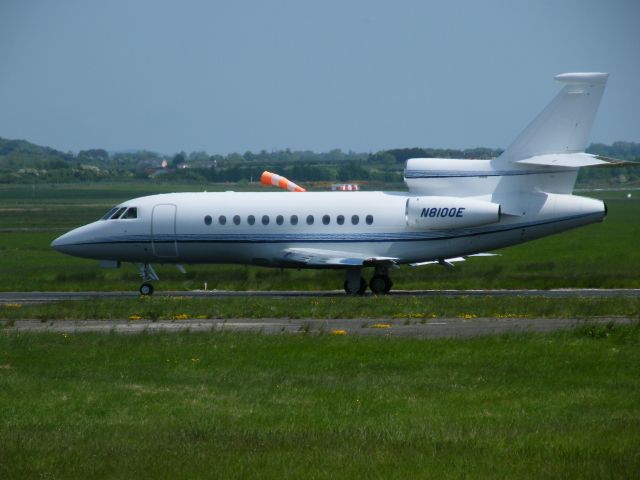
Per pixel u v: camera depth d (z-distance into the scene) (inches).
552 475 1894.7
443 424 2327.8
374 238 5551.2
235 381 2861.7
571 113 5364.2
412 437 2196.1
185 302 4849.9
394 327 3976.4
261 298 5098.4
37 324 4266.7
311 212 5625.0
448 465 1974.7
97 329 4069.9
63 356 3321.9
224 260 5807.1
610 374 2906.0
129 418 2420.0
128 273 7062.0
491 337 3553.2
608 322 3991.1
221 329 3949.3
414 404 2546.8
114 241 5841.5
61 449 2128.4
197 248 5772.6
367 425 2330.2
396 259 5511.8
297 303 4751.5
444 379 2866.6
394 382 2827.3
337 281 6215.6
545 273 6663.4
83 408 2532.0
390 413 2454.5
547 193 5447.8
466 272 6732.3
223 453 2078.0
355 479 1897.1
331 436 2213.3
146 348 3442.4
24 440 2207.2
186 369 3058.6
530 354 3228.3
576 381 2812.5
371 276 6530.5
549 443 2126.0
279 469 1962.4
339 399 2608.3
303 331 3838.6
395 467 1966.0
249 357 3253.0
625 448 2080.5
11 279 6776.6
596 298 4827.8
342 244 5590.6
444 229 5482.3
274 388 2758.4
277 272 6850.4
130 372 3024.1
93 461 2032.5
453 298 4906.5
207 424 2348.7
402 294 5580.7
